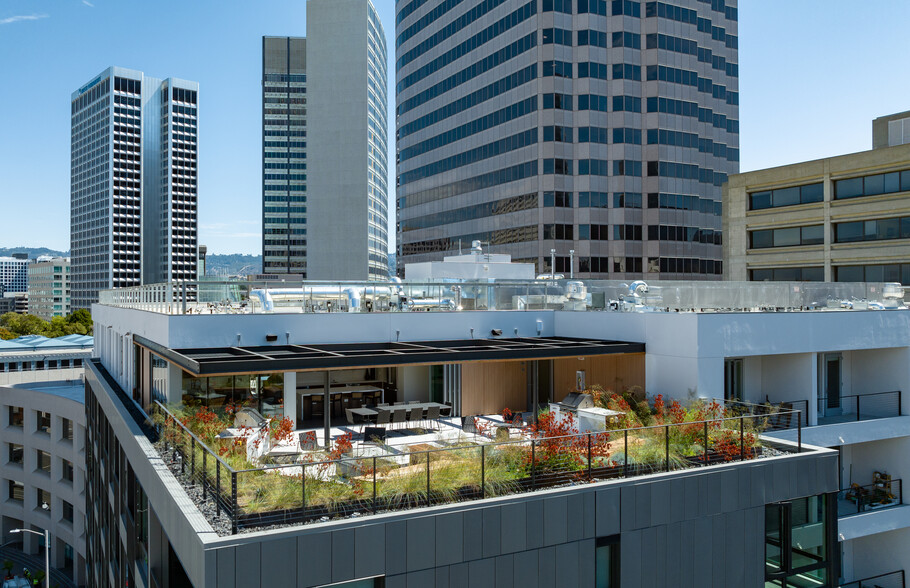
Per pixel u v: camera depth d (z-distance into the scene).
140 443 14.48
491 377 22.30
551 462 11.96
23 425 51.91
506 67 76.62
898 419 21.28
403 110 98.12
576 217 72.12
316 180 161.88
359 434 18.53
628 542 11.79
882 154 43.22
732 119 86.31
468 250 81.75
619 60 73.88
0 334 117.12
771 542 13.62
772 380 21.23
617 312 21.08
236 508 9.05
